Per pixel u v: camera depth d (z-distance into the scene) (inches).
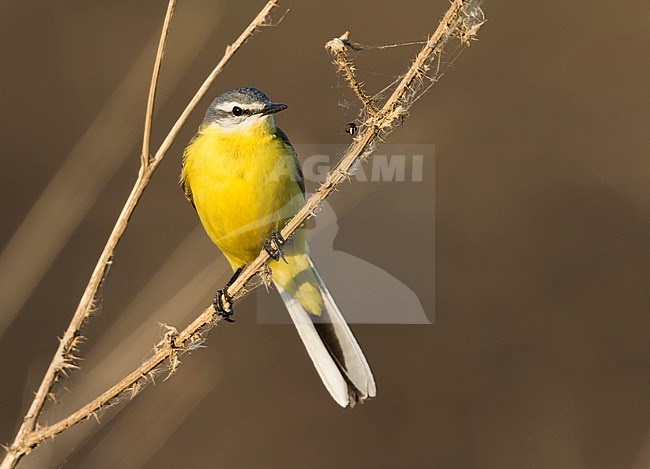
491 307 493.4
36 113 565.3
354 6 591.8
